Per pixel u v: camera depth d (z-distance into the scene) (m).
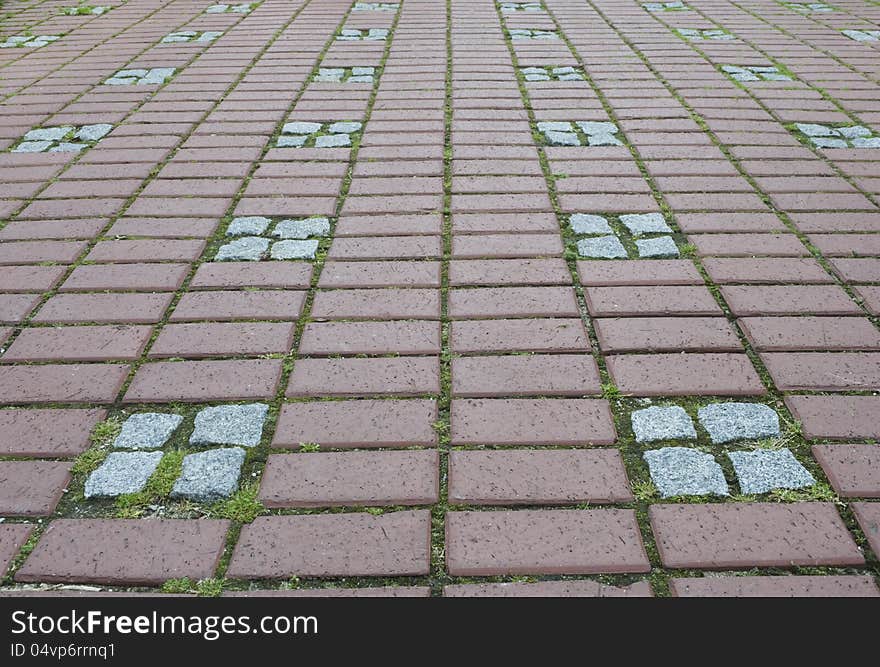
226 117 4.94
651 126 4.74
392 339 2.77
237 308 2.96
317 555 1.95
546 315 2.90
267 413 2.42
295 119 4.89
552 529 2.01
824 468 2.19
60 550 1.97
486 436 2.32
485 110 5.03
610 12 7.62
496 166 4.20
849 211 3.71
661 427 2.34
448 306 2.96
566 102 5.16
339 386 2.53
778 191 3.90
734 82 5.54
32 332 2.83
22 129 4.79
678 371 2.59
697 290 3.06
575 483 2.15
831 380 2.53
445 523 2.04
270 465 2.22
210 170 4.18
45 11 8.03
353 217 3.67
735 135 4.59
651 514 2.05
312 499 2.11
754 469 2.19
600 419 2.38
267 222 3.62
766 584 1.88
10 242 3.47
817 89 5.39
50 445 2.29
